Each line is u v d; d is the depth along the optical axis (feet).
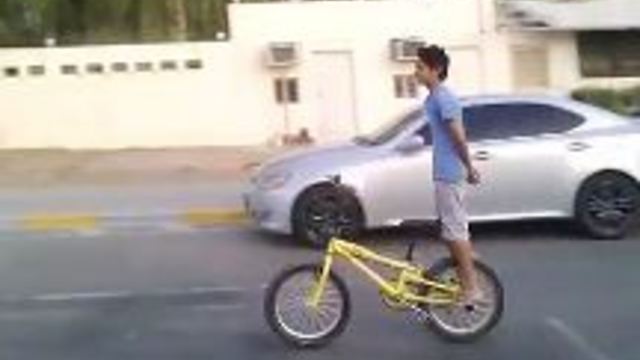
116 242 52.19
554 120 48.70
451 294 32.65
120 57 105.09
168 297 40.11
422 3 106.11
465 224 32.37
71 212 62.59
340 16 105.81
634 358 31.45
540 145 48.14
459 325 33.14
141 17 114.83
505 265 44.09
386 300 33.68
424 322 34.04
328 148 50.03
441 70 32.30
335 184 47.73
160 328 35.76
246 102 105.91
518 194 48.03
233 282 42.27
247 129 106.01
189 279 43.11
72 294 41.04
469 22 106.63
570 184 48.29
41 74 104.99
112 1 114.52
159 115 105.60
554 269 43.14
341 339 33.71
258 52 105.70
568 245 47.67
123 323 36.52
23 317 37.65
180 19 114.83
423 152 48.01
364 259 33.42
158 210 62.49
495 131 48.26
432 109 32.27
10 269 46.16
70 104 105.29
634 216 48.67
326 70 106.22
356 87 106.22
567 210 48.52
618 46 108.58
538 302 37.91
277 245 49.42
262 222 49.57
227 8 110.63
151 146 105.60
